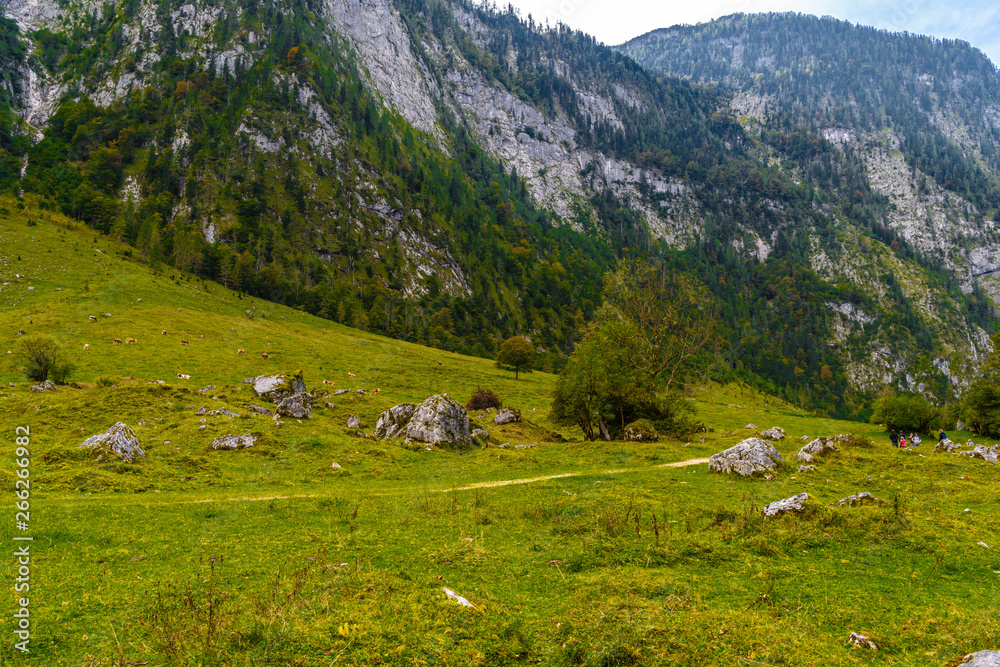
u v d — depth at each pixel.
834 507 17.66
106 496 21.08
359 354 94.56
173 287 105.75
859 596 11.81
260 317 108.06
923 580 12.74
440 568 13.40
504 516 18.70
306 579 12.00
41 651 8.81
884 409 68.50
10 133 185.50
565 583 12.40
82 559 13.44
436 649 9.09
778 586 12.33
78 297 85.75
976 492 23.20
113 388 39.19
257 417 37.66
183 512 18.52
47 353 55.56
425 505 20.48
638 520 17.16
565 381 51.38
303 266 175.38
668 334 63.03
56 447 26.98
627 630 9.70
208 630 9.20
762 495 22.91
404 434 38.34
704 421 76.62
